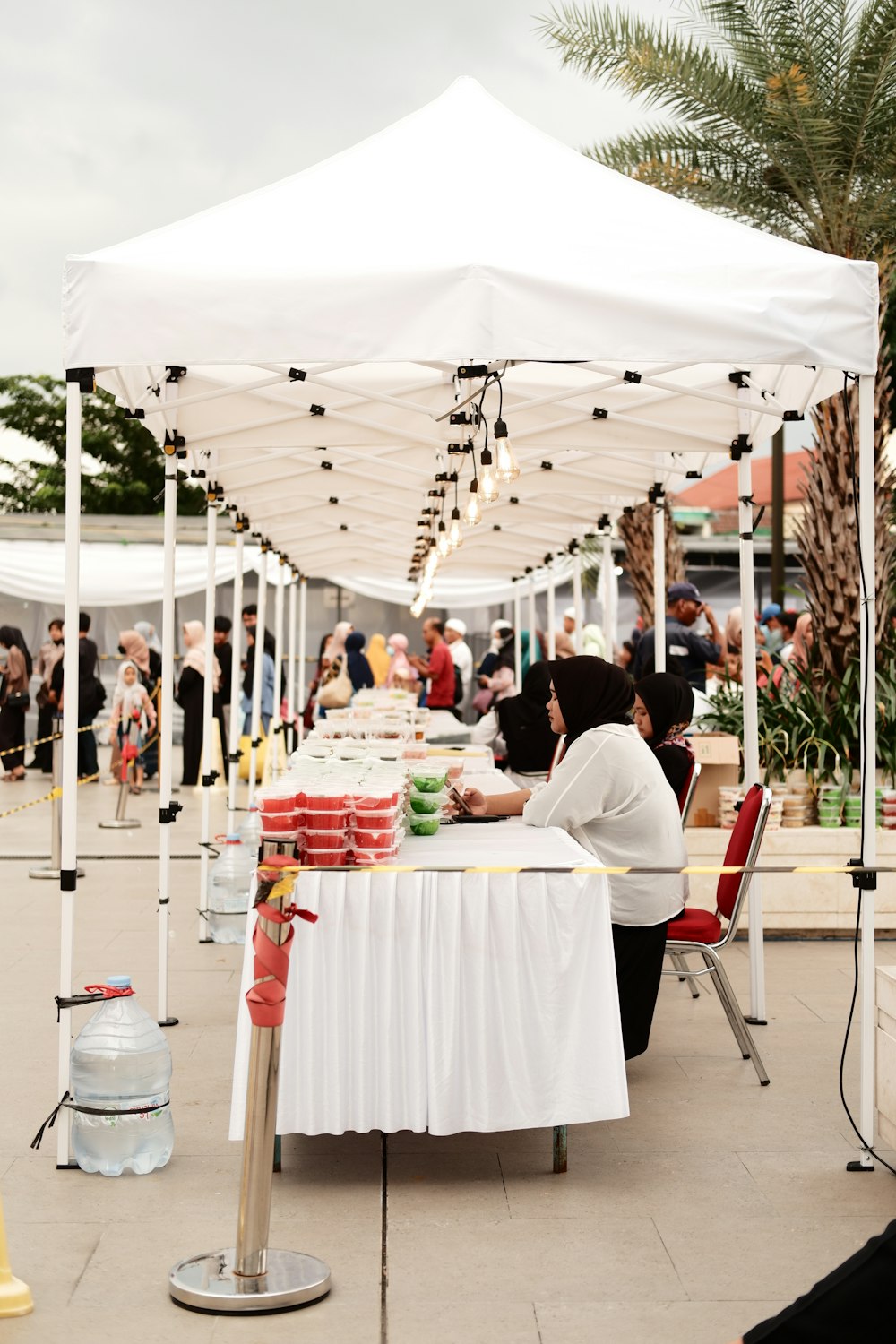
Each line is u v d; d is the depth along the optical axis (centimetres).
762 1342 274
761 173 1082
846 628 932
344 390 603
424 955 443
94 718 1700
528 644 1748
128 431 4522
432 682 1661
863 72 996
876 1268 274
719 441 672
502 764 1141
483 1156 479
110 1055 463
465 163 562
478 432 645
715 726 906
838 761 848
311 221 505
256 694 1083
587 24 1057
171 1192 442
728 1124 511
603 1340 347
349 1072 441
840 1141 493
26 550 2077
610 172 577
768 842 831
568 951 446
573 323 455
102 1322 356
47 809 1516
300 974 439
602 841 544
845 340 467
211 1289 365
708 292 462
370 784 491
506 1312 362
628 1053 527
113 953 790
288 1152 482
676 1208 432
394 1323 356
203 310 457
